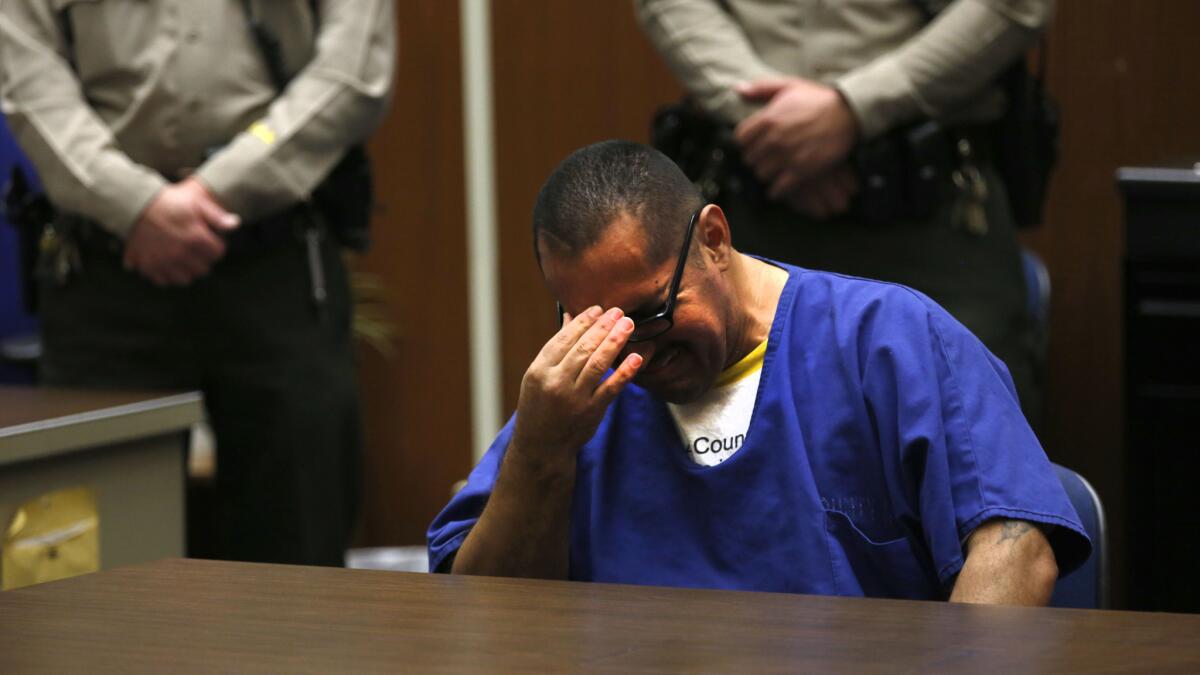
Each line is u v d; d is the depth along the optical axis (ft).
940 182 26.91
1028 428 16.11
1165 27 37.37
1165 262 29.45
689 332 15.62
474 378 44.32
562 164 15.89
